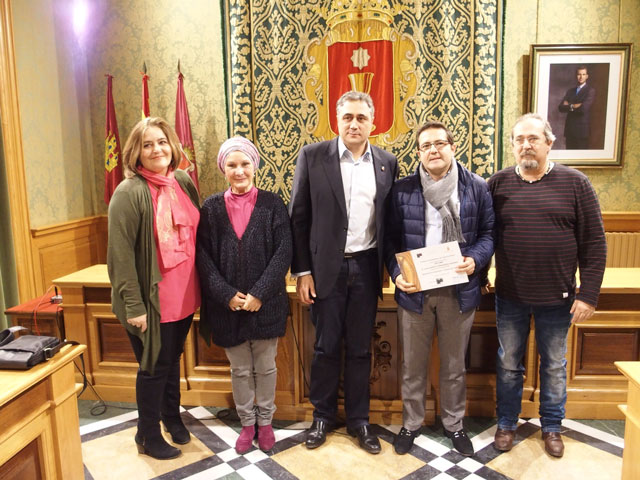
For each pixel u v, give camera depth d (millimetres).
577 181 2066
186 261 2135
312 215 2201
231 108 3475
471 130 3314
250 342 2232
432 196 2104
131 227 2002
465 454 2250
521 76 3465
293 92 3387
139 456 2287
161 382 2178
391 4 3275
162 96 3777
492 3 3205
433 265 2070
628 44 3332
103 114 3914
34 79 3359
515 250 2125
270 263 2141
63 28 3670
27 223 3246
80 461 1746
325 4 3301
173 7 3680
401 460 2232
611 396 2539
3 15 3062
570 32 3402
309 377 2621
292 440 2418
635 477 1473
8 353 1551
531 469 2154
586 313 2084
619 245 3525
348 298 2238
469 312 2145
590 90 3408
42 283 3404
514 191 2141
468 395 2627
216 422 2598
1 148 3066
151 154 2053
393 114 3371
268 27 3344
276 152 3445
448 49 3254
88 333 2789
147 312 2061
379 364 2574
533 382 2578
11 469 1430
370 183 2184
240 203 2193
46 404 1575
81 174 3877
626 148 3490
